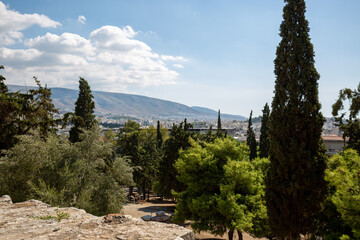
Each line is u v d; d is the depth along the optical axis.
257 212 20.77
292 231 14.76
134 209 36.38
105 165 21.22
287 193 14.65
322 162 14.21
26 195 15.99
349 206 10.27
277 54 16.59
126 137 54.94
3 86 29.17
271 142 15.95
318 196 14.05
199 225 22.64
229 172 21.86
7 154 18.66
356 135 19.44
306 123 14.73
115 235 5.29
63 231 5.57
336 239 13.34
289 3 16.17
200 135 47.12
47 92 31.70
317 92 14.98
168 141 40.03
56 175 17.62
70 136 32.47
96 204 18.19
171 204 44.44
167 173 38.78
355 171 10.78
